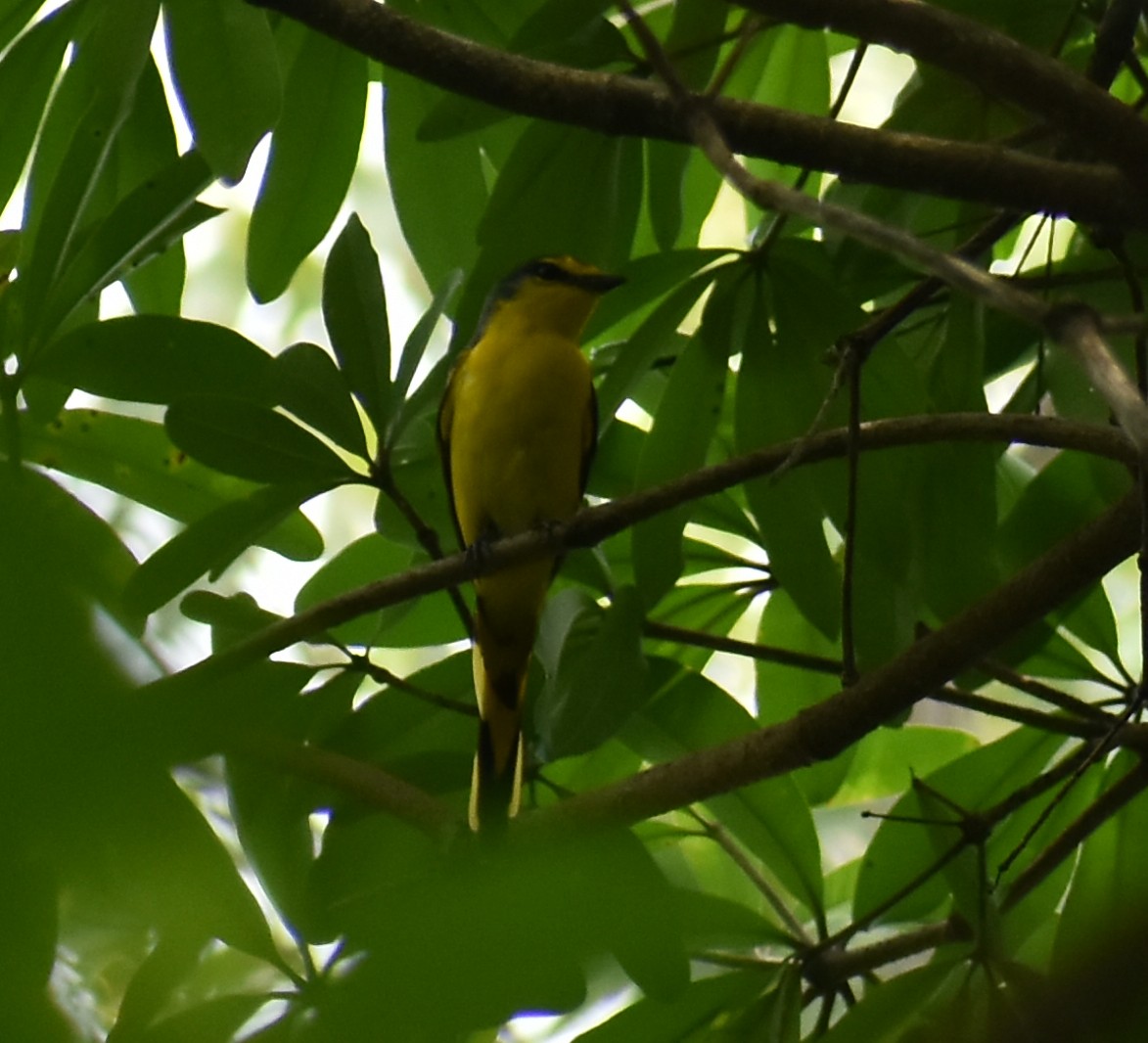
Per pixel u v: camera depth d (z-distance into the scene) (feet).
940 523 21.13
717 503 23.57
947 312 22.16
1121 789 20.38
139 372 20.57
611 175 21.58
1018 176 16.97
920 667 18.65
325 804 20.57
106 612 5.87
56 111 21.63
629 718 20.88
